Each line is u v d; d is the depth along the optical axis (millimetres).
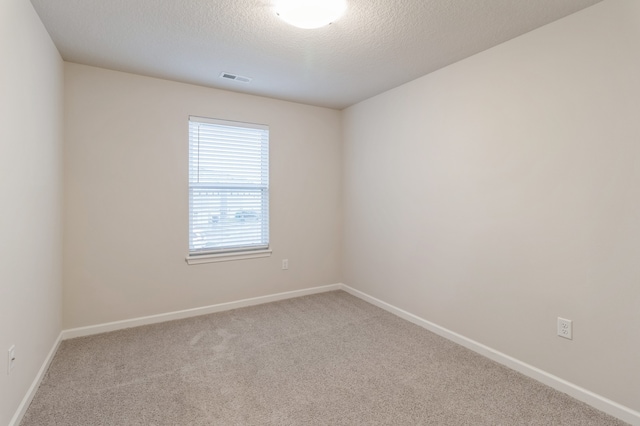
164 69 2936
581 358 1994
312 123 4090
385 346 2719
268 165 3811
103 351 2594
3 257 1562
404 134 3307
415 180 3182
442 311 2922
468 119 2662
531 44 2230
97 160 2914
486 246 2543
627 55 1787
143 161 3111
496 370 2344
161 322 3215
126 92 3018
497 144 2449
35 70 2002
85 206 2877
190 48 2518
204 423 1781
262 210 3816
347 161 4203
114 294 3018
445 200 2873
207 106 3406
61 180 2701
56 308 2590
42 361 2201
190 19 2104
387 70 2945
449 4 1920
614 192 1849
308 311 3537
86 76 2850
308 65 2834
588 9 1938
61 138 2688
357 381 2197
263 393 2057
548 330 2156
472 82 2627
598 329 1919
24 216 1834
